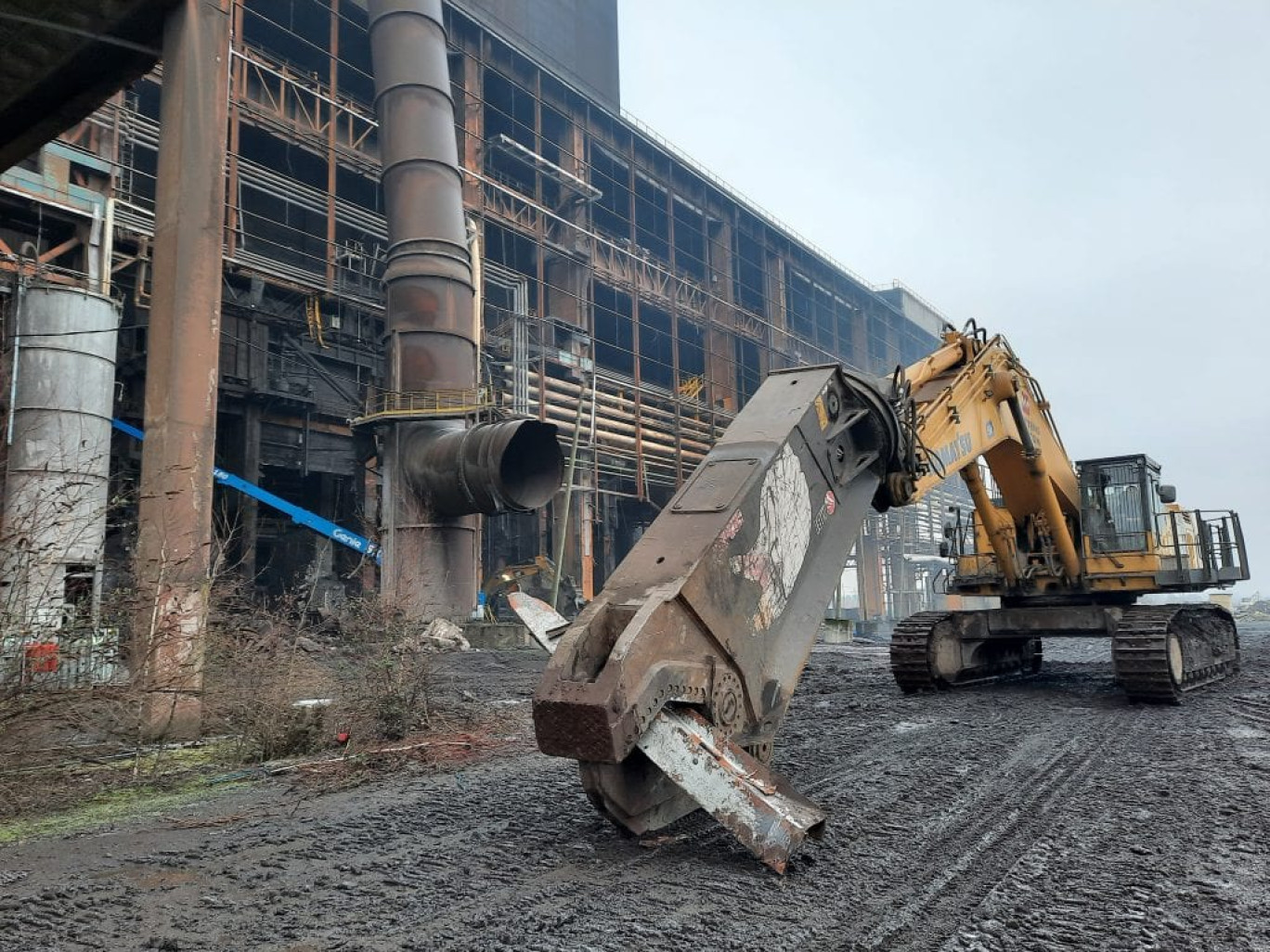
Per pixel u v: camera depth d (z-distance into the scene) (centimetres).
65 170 2388
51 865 510
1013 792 652
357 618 1105
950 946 365
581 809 614
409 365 2733
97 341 1748
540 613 550
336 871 482
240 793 713
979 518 1359
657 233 5425
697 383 4981
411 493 2638
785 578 573
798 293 6219
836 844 517
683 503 550
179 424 1065
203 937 385
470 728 1023
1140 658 1105
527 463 2581
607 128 4725
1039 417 1352
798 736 936
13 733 713
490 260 4284
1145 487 1315
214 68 1178
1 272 2005
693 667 480
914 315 7619
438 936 380
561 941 372
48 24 1175
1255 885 441
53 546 784
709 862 483
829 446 639
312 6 3678
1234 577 1440
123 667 851
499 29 4275
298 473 3475
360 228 3459
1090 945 366
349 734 935
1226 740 854
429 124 2888
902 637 1323
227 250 2877
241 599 1261
